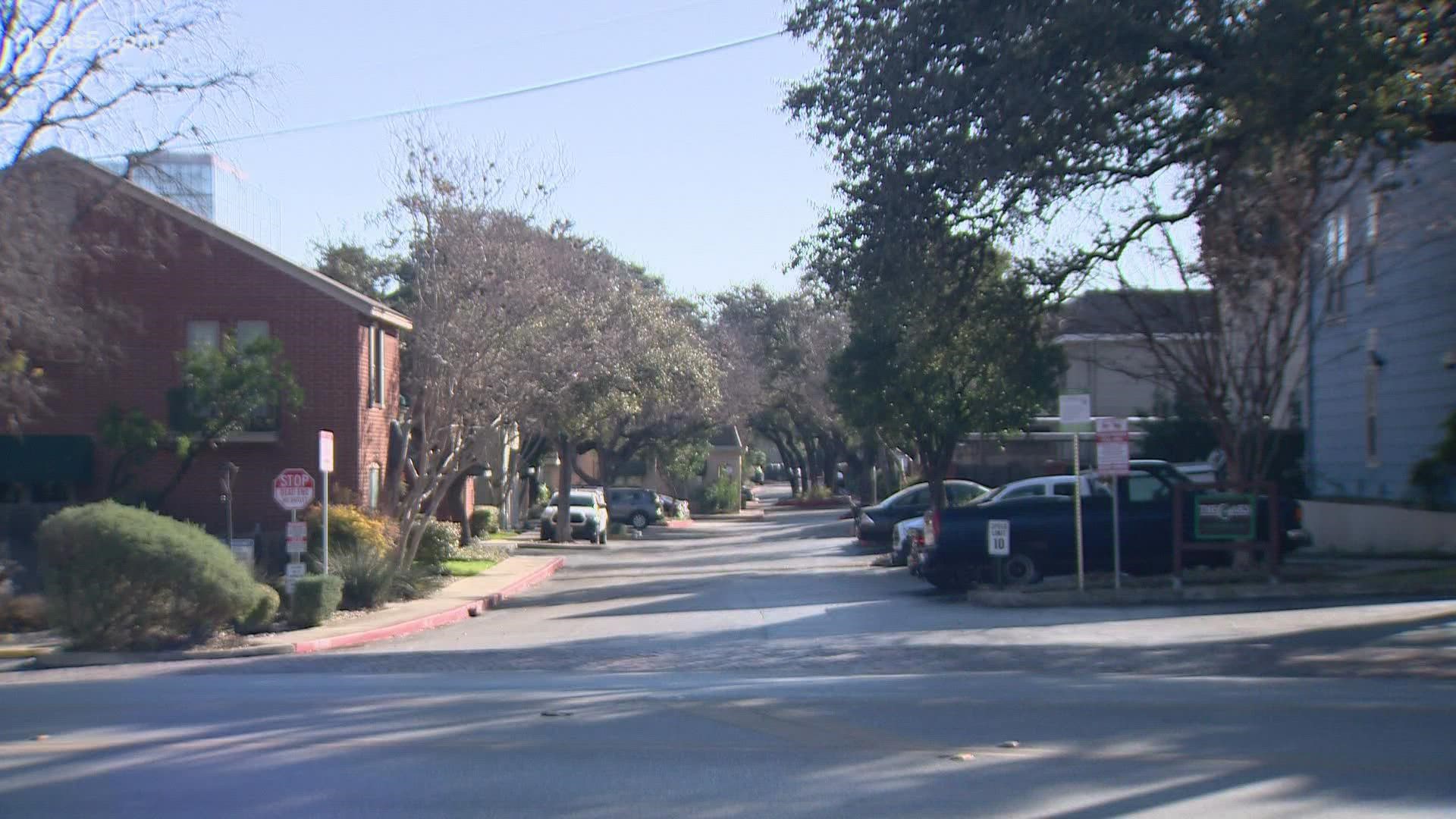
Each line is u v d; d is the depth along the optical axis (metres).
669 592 24.27
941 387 28.11
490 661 14.51
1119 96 14.42
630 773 7.71
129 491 25.89
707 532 53.53
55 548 16.42
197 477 26.78
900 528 27.42
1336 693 10.49
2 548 21.91
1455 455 20.83
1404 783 7.25
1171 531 19.62
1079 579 18.08
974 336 19.12
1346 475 26.05
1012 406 27.78
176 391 25.56
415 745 8.66
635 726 9.24
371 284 40.09
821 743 8.52
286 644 16.84
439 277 24.12
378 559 22.08
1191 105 15.05
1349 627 14.38
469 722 9.56
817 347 60.31
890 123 15.32
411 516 23.88
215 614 17.17
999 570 19.27
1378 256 23.83
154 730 9.53
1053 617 16.53
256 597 17.81
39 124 18.92
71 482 26.17
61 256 21.33
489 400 24.75
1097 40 13.62
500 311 24.09
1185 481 19.56
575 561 35.50
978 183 15.27
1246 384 19.16
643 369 36.91
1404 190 22.25
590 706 10.23
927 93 14.82
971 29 14.55
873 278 16.56
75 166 22.44
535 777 7.65
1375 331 24.64
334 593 19.44
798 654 13.95
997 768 7.67
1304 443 28.25
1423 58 12.81
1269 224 17.59
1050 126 14.32
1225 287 19.31
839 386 30.34
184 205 27.38
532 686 11.86
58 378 26.53
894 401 28.61
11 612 19.02
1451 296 21.75
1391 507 23.11
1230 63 13.06
